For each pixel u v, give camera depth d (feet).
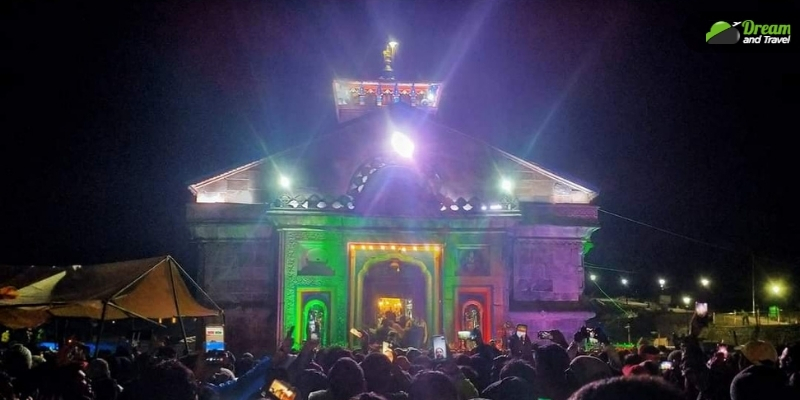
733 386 25.35
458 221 147.54
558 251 156.46
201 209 150.82
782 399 24.44
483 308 147.33
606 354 58.75
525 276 154.51
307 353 42.16
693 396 42.37
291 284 142.41
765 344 40.93
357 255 147.23
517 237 155.63
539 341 135.44
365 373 34.88
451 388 25.22
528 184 158.40
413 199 147.23
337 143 155.94
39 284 53.83
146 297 62.49
